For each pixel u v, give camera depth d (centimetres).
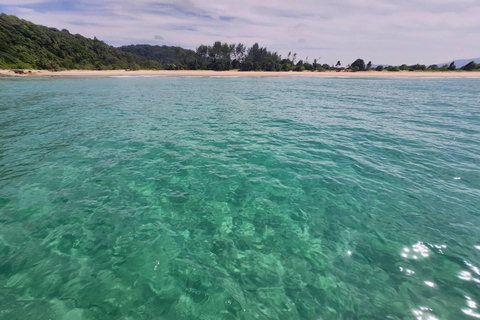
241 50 10062
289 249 492
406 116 1677
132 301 378
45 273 422
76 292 389
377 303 376
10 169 809
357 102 2339
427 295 385
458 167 840
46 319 344
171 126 1386
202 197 671
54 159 898
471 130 1308
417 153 974
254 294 394
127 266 442
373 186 721
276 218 588
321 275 430
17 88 3073
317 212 607
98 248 483
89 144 1062
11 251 469
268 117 1652
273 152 991
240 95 2858
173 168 841
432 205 620
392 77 7188
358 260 460
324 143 1101
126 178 765
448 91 3303
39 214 580
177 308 368
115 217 579
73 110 1792
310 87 4006
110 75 6506
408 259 457
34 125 1352
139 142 1097
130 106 2003
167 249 486
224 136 1205
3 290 388
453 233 518
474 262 443
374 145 1072
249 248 495
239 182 752
